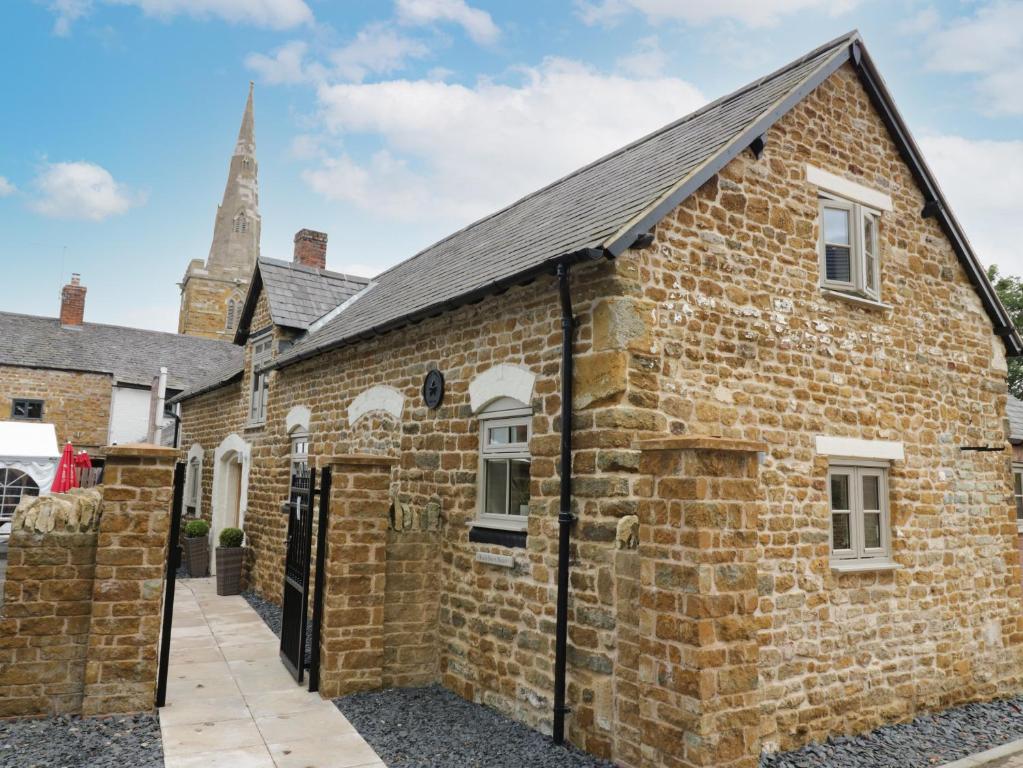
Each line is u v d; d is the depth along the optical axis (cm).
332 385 1102
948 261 911
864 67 833
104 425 2616
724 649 492
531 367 686
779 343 713
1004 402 948
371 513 747
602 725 568
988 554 877
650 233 615
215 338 3850
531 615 656
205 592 1330
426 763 560
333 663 716
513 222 1062
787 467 698
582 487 609
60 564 638
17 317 2756
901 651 763
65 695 633
